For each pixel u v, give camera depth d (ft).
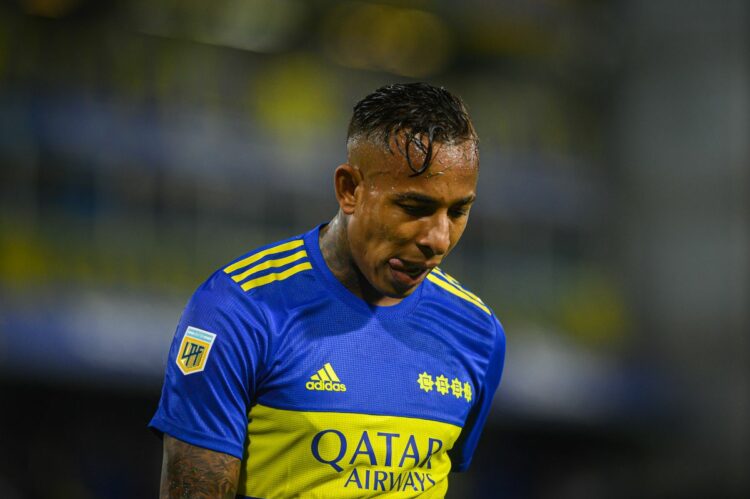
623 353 176.14
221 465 25.44
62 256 137.90
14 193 137.90
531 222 175.42
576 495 162.30
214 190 152.46
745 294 179.22
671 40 187.73
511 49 186.39
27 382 126.11
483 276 169.48
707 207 182.91
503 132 181.37
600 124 191.42
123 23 155.84
